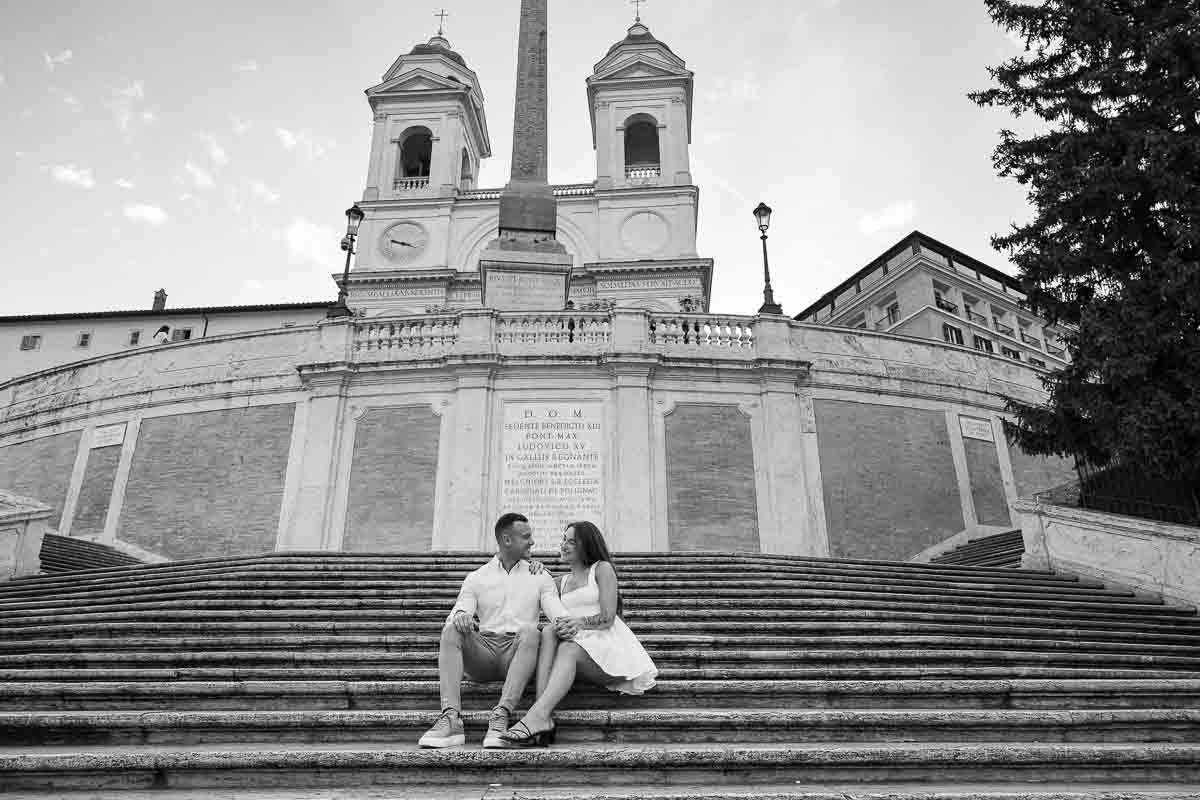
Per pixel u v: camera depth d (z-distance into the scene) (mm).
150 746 5152
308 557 11484
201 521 18359
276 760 4523
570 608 5727
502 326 19266
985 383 21328
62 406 21047
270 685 5875
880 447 19438
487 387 18469
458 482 17578
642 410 18328
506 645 5512
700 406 18812
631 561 11422
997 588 10664
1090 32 14031
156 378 20312
